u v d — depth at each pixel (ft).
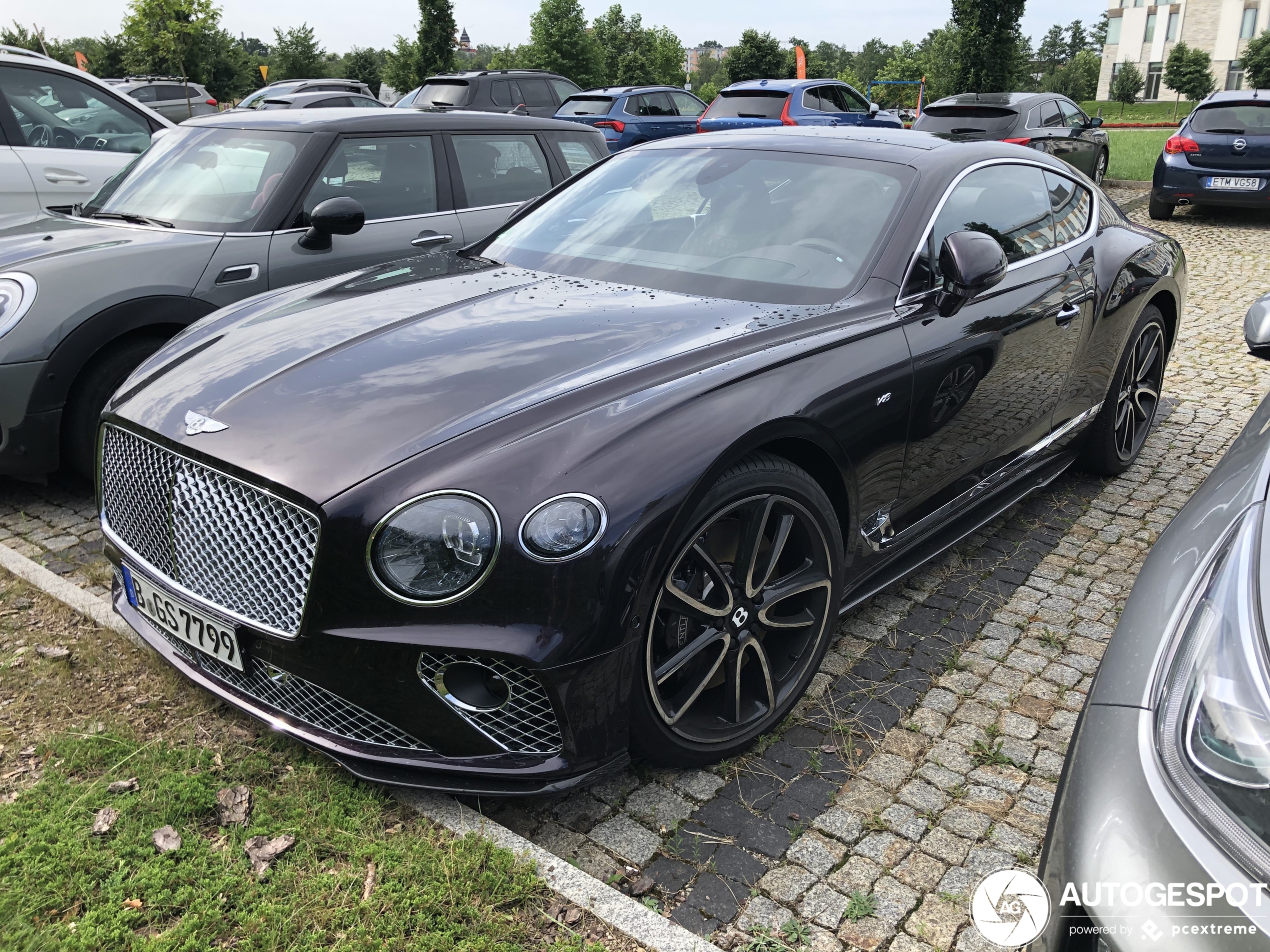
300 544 6.59
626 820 7.41
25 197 19.45
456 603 6.32
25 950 5.83
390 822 7.08
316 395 7.41
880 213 9.84
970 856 7.16
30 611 9.90
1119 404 13.93
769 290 9.26
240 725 8.13
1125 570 11.91
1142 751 4.55
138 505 7.87
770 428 7.44
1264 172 36.94
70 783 7.35
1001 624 10.61
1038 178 12.26
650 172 11.62
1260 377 19.65
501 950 5.98
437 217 16.44
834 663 9.75
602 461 6.61
